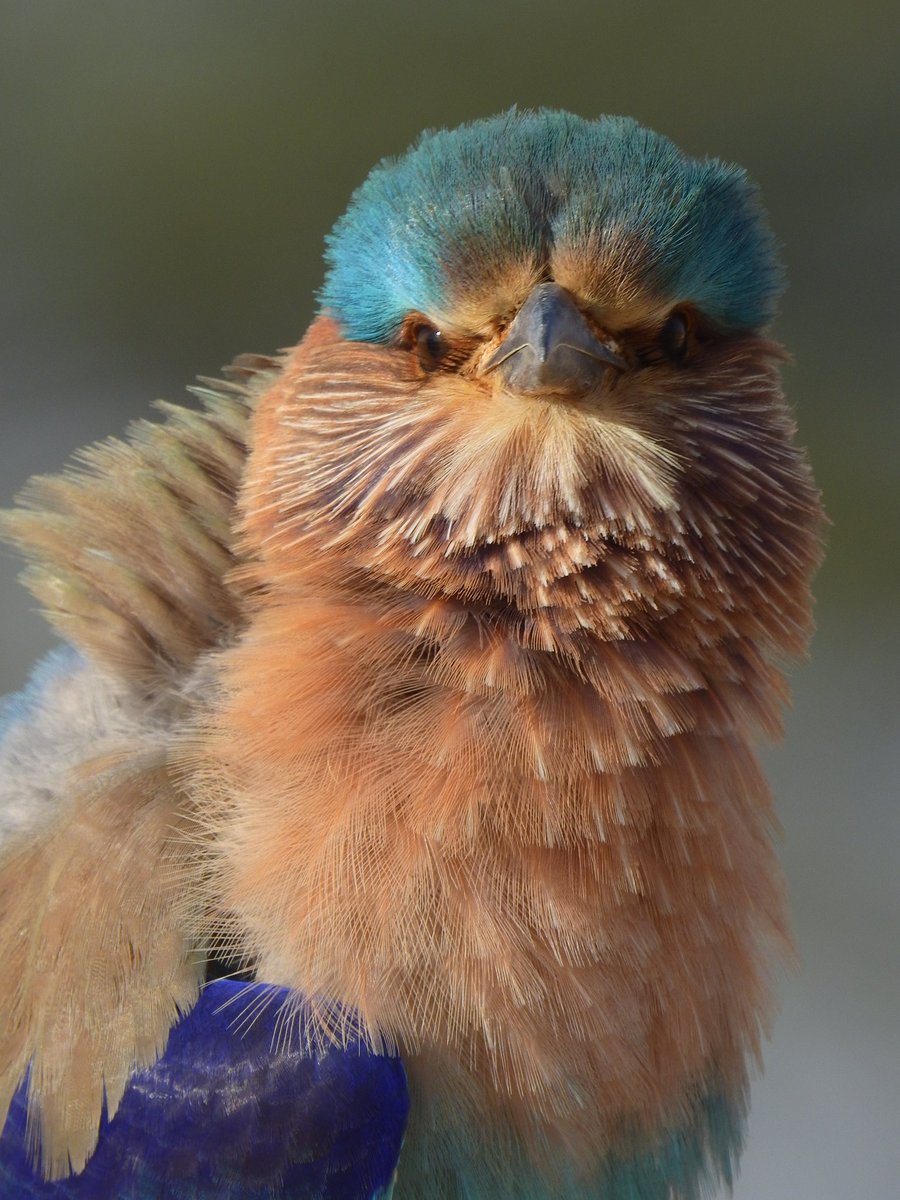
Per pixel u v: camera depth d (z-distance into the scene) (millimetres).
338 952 1897
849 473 2234
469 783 1902
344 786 1902
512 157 1926
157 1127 1896
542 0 2334
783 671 1932
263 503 1925
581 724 1909
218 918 1902
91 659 1923
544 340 1917
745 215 1935
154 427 1938
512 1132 1900
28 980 1902
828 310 2336
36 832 1913
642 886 1906
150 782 1909
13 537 1929
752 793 1925
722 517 1923
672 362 1928
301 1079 1896
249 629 1922
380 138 2330
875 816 2154
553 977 1900
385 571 1917
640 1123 1907
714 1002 1914
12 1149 1899
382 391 1924
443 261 1923
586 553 1914
